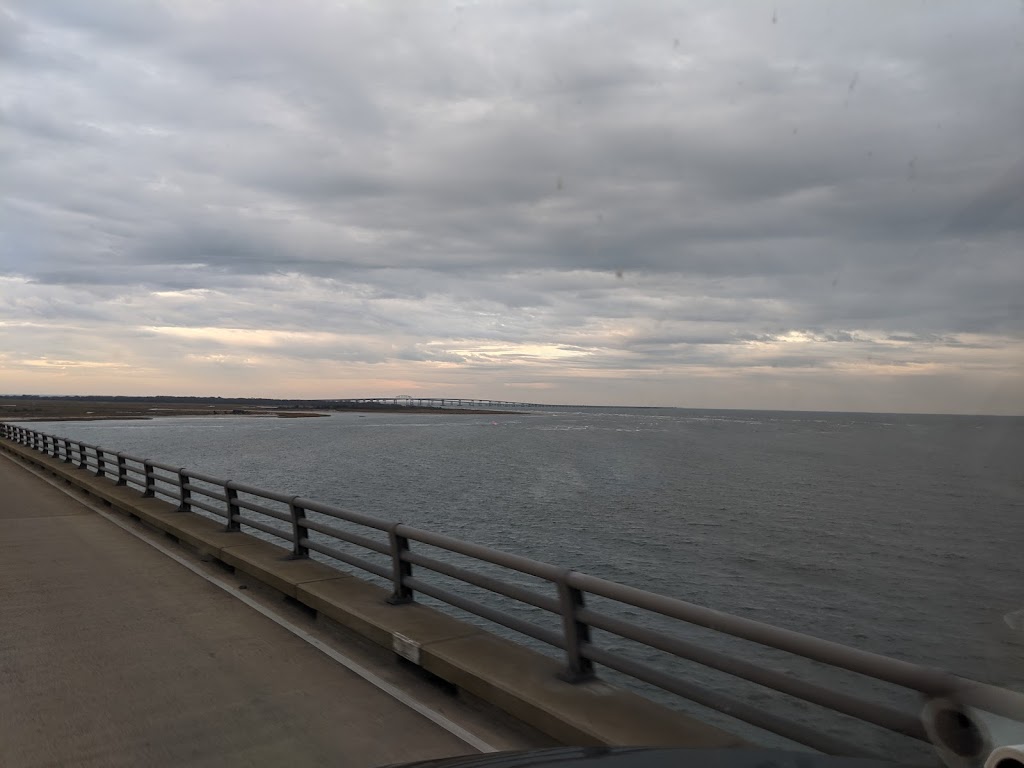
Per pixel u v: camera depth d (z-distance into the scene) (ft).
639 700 15.19
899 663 10.39
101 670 19.67
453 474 129.08
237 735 15.57
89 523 47.32
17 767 14.25
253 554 31.22
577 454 181.37
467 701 17.12
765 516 75.41
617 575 49.55
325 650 21.13
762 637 12.08
